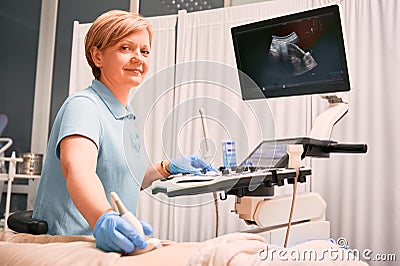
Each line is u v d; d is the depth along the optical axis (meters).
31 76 3.79
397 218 2.27
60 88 3.74
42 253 0.69
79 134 0.94
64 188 1.08
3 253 0.73
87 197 0.85
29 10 3.85
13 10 3.89
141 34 1.05
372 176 2.36
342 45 1.38
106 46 1.04
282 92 1.52
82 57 3.29
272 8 2.70
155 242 0.77
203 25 2.92
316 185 2.50
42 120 3.74
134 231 0.74
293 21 1.44
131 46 1.04
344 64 1.40
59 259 0.66
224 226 2.61
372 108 2.38
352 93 2.44
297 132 2.59
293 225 1.40
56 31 3.79
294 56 1.46
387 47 2.37
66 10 3.78
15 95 3.81
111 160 1.05
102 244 0.74
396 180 2.29
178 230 2.80
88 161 0.92
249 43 1.52
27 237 0.89
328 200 2.48
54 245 0.75
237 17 2.80
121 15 1.05
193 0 3.34
